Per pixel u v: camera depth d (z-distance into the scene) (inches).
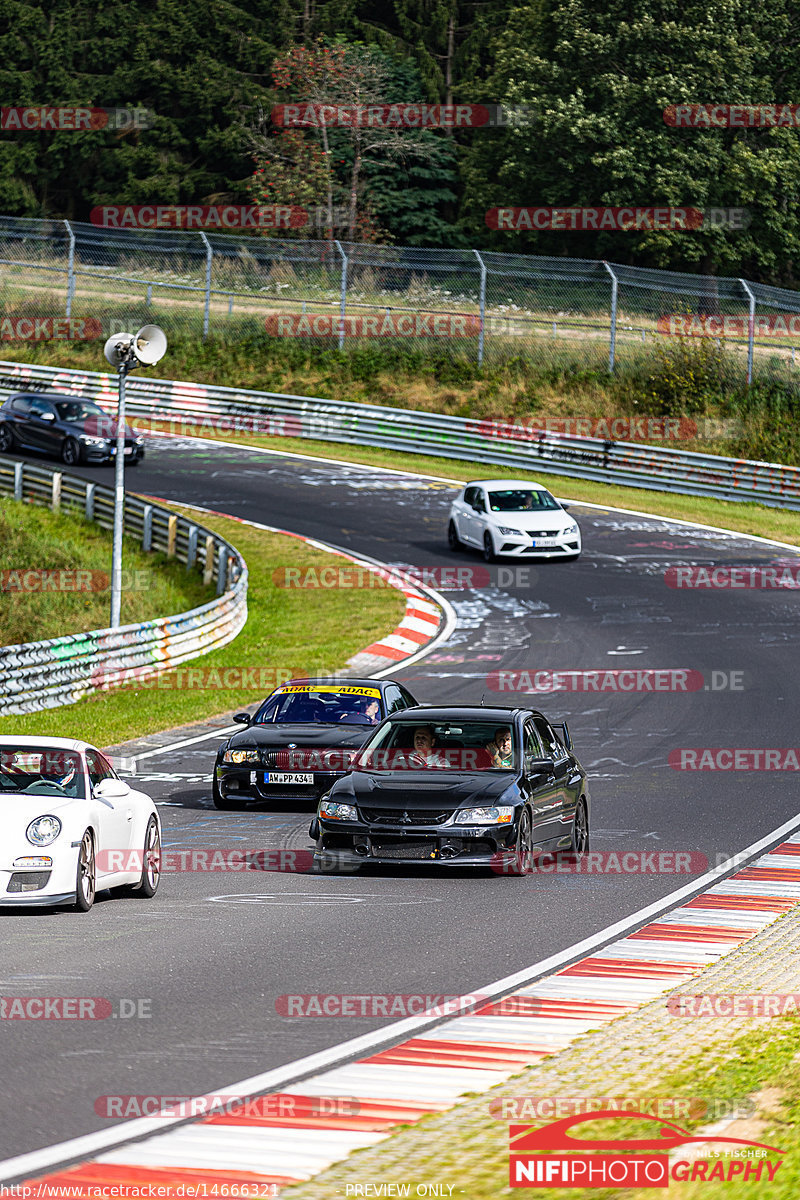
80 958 1379.2
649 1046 1065.5
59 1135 867.4
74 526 5851.4
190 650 4101.9
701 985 1274.6
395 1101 938.1
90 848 1627.7
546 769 1961.1
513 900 1704.0
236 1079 987.9
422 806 1844.2
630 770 2733.8
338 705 2630.4
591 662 3924.7
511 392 7578.7
